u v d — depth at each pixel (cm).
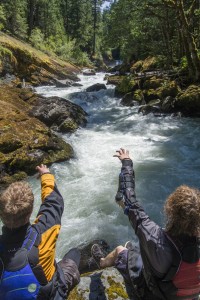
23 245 203
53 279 216
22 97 1316
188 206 190
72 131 1139
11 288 194
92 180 779
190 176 796
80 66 4219
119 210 643
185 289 202
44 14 4334
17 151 823
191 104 1323
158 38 2505
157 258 199
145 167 852
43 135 916
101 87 1991
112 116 1411
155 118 1352
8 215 200
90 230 580
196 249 199
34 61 2366
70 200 687
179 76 1650
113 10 2012
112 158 920
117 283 295
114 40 2203
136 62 2756
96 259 349
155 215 619
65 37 4947
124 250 288
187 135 1134
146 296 243
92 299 278
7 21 3206
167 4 1625
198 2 1886
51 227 221
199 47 1823
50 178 268
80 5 5647
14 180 776
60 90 2045
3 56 2017
